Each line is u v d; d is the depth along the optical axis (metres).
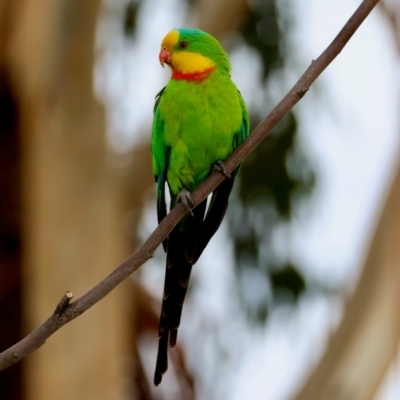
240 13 14.52
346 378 10.69
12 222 12.57
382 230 11.31
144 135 14.56
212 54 9.36
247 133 9.73
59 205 12.06
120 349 12.21
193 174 9.41
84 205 12.16
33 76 11.92
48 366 11.64
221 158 9.31
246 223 16.95
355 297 11.30
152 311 14.46
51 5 11.88
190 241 9.17
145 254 6.57
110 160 12.66
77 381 11.65
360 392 10.60
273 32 17.03
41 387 11.62
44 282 11.95
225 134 9.16
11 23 11.88
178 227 9.16
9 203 12.50
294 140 16.69
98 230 12.21
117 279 6.40
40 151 12.09
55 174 12.09
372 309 11.02
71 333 11.73
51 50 11.95
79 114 12.22
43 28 11.87
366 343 10.83
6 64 11.91
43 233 12.02
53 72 12.02
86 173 12.24
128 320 13.21
